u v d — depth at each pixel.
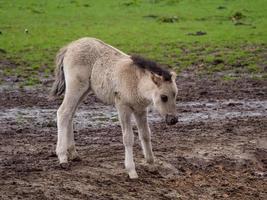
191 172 28.33
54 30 81.12
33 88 52.59
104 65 26.61
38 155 29.95
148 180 26.25
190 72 59.62
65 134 27.12
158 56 66.06
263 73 58.69
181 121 39.34
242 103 45.75
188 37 76.44
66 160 27.08
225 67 61.12
